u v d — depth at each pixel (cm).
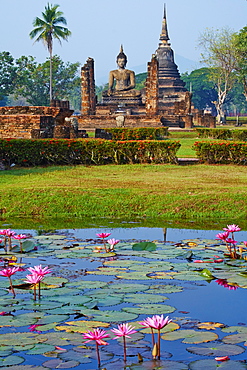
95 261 696
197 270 649
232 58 6431
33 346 421
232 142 1805
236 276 617
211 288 580
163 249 768
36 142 1714
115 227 995
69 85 7662
